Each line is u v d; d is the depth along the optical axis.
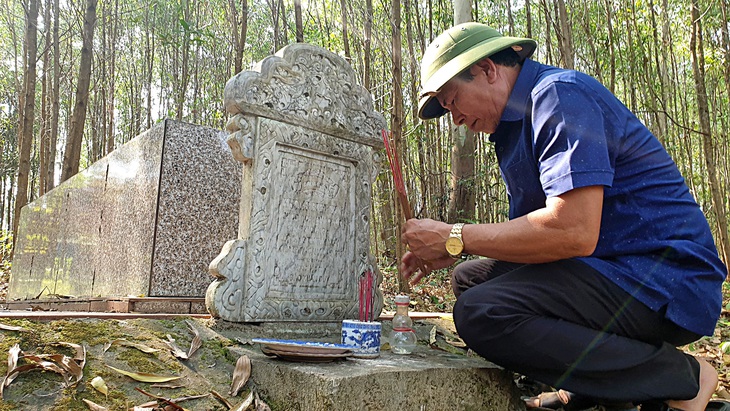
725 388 2.31
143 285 3.17
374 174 2.78
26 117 8.27
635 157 1.64
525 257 1.62
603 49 8.27
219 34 12.35
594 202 1.51
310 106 2.47
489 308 1.65
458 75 1.80
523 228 1.59
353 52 8.99
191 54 13.24
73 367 1.57
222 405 1.58
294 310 2.34
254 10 12.39
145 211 3.27
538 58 10.39
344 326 1.92
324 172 2.56
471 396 1.78
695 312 1.57
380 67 9.89
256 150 2.29
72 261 4.31
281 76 2.38
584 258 1.63
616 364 1.54
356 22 7.77
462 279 2.22
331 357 1.69
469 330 1.70
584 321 1.60
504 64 1.83
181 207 3.25
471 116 1.89
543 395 1.91
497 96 1.82
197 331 2.00
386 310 4.27
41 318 1.84
